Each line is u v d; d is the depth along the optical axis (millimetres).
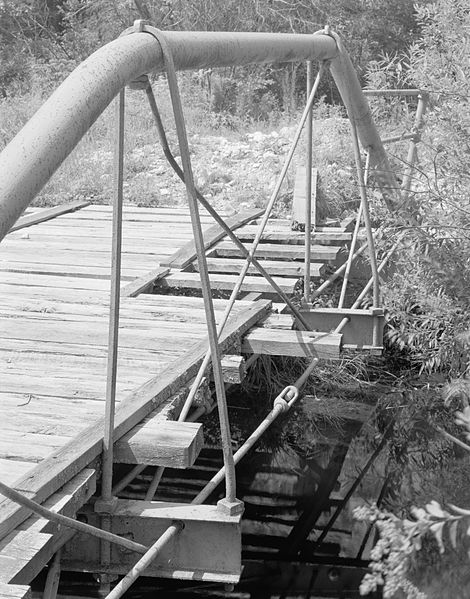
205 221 8047
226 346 4555
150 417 3646
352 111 5152
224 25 17531
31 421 3574
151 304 5457
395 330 6008
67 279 6094
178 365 4168
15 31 18500
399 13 17594
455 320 5688
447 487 5254
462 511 2088
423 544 4082
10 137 11023
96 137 10867
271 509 5008
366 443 5953
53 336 4750
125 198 9164
